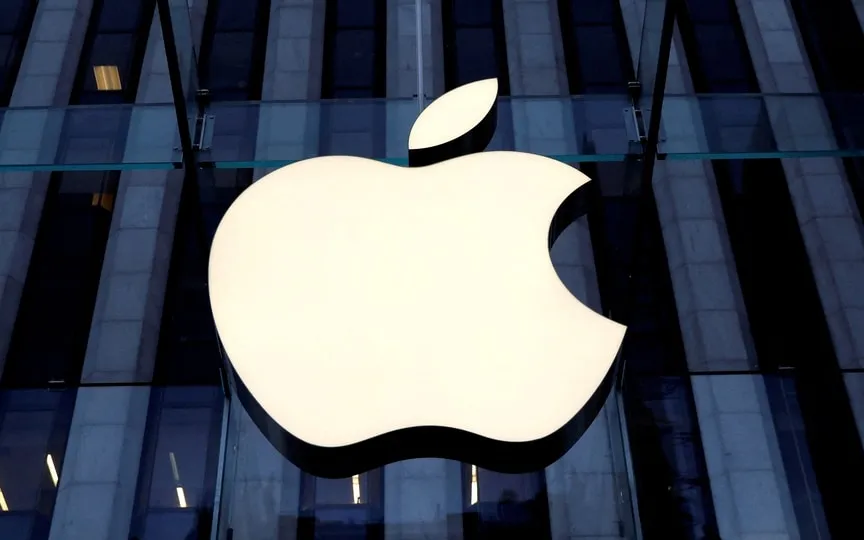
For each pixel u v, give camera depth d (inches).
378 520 220.7
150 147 278.4
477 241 222.1
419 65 315.0
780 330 254.5
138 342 259.0
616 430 231.6
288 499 222.7
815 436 235.9
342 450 191.6
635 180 274.7
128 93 305.7
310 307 209.5
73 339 262.2
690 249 267.6
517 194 232.5
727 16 318.7
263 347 203.5
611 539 217.3
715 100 283.9
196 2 330.6
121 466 236.8
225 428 233.8
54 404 248.2
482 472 226.8
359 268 216.7
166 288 269.0
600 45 319.3
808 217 277.1
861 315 258.5
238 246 220.4
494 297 211.0
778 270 265.9
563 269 258.5
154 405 246.4
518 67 314.5
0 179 293.1
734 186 280.5
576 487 223.8
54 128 281.9
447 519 221.0
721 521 222.7
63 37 321.1
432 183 234.7
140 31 324.2
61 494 233.0
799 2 321.1
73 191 291.7
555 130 278.5
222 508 220.7
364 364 200.2
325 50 319.3
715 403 240.4
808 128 278.5
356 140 281.0
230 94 305.7
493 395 195.8
